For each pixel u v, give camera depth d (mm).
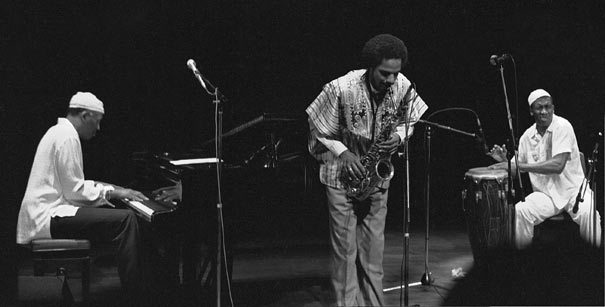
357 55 6906
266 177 4707
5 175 4879
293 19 6707
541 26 6922
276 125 5426
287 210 4918
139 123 6387
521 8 6945
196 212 4328
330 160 3678
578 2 6820
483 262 5195
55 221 4156
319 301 4578
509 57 4723
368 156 3605
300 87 6793
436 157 7266
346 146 3660
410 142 7004
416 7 6992
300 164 5223
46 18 5992
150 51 6363
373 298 3699
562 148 5082
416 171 7250
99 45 6207
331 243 3727
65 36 6074
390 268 5406
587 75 6855
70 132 4254
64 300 4008
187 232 4324
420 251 5980
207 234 4391
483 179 5133
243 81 6621
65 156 4211
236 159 5508
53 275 4309
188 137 6484
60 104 6008
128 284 4160
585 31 6840
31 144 5781
